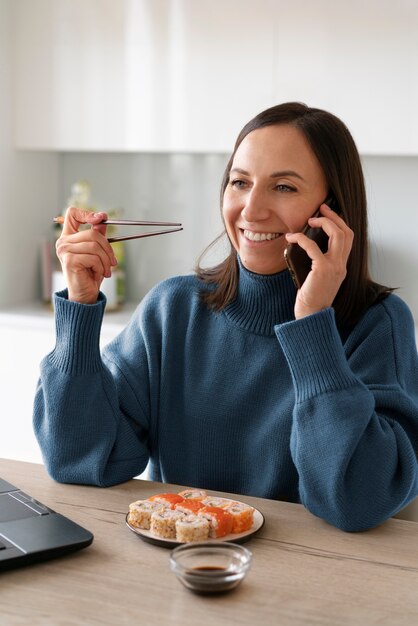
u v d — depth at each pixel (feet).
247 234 4.75
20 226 11.06
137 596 3.38
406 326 4.94
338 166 4.67
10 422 10.20
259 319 4.95
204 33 9.68
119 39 10.03
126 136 10.14
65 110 10.38
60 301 4.74
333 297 4.42
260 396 4.89
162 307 5.30
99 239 4.70
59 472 4.74
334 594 3.43
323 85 9.27
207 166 11.09
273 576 3.58
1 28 10.32
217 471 4.97
